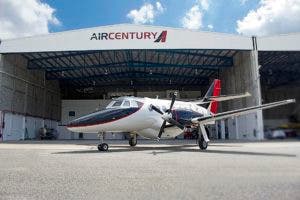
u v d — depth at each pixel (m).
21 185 4.78
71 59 36.31
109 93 53.81
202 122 14.38
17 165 7.45
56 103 47.44
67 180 5.22
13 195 4.08
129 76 45.56
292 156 9.80
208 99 18.64
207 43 27.86
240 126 31.66
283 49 27.70
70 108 49.16
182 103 17.30
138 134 15.63
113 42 27.80
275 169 6.41
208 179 5.20
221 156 10.05
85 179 5.32
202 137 14.34
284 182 4.82
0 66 28.83
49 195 4.07
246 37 27.88
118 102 14.18
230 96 17.47
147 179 5.29
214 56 34.06
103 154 11.06
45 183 4.94
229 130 35.47
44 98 42.16
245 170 6.30
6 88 30.31
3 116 29.84
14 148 15.22
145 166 7.18
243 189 4.30
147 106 14.81
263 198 3.72
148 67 40.34
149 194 4.07
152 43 27.81
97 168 6.82
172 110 14.65
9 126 31.38
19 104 33.78
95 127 12.97
